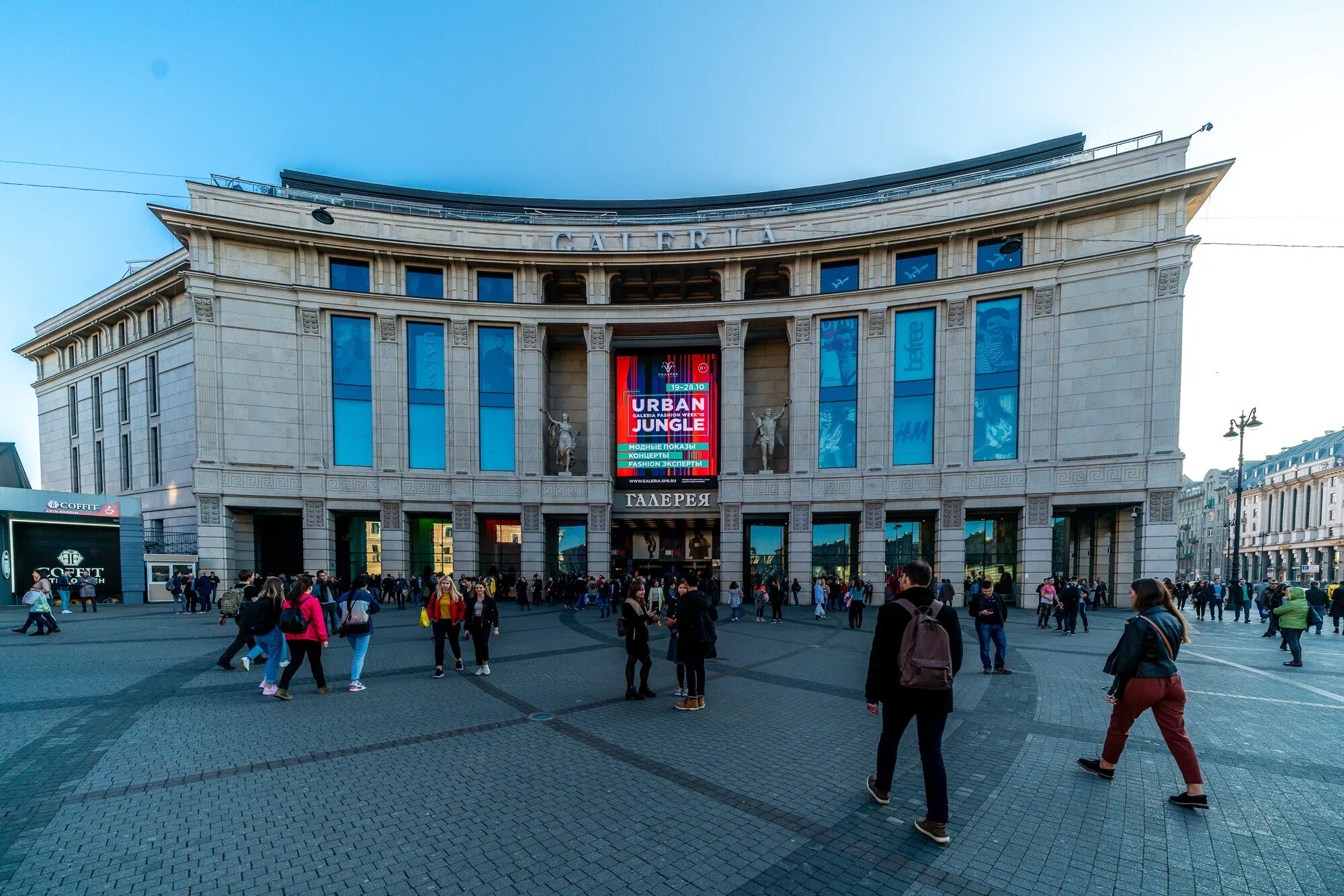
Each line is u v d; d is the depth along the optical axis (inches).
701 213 1179.9
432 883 141.9
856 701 324.2
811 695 337.1
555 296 1213.1
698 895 136.7
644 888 139.9
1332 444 2992.1
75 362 1513.3
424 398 1103.6
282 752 236.2
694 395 1158.3
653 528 1269.7
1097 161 962.7
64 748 239.3
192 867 147.9
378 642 545.3
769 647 525.0
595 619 789.2
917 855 153.2
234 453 1017.5
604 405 1126.4
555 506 1115.9
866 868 147.4
